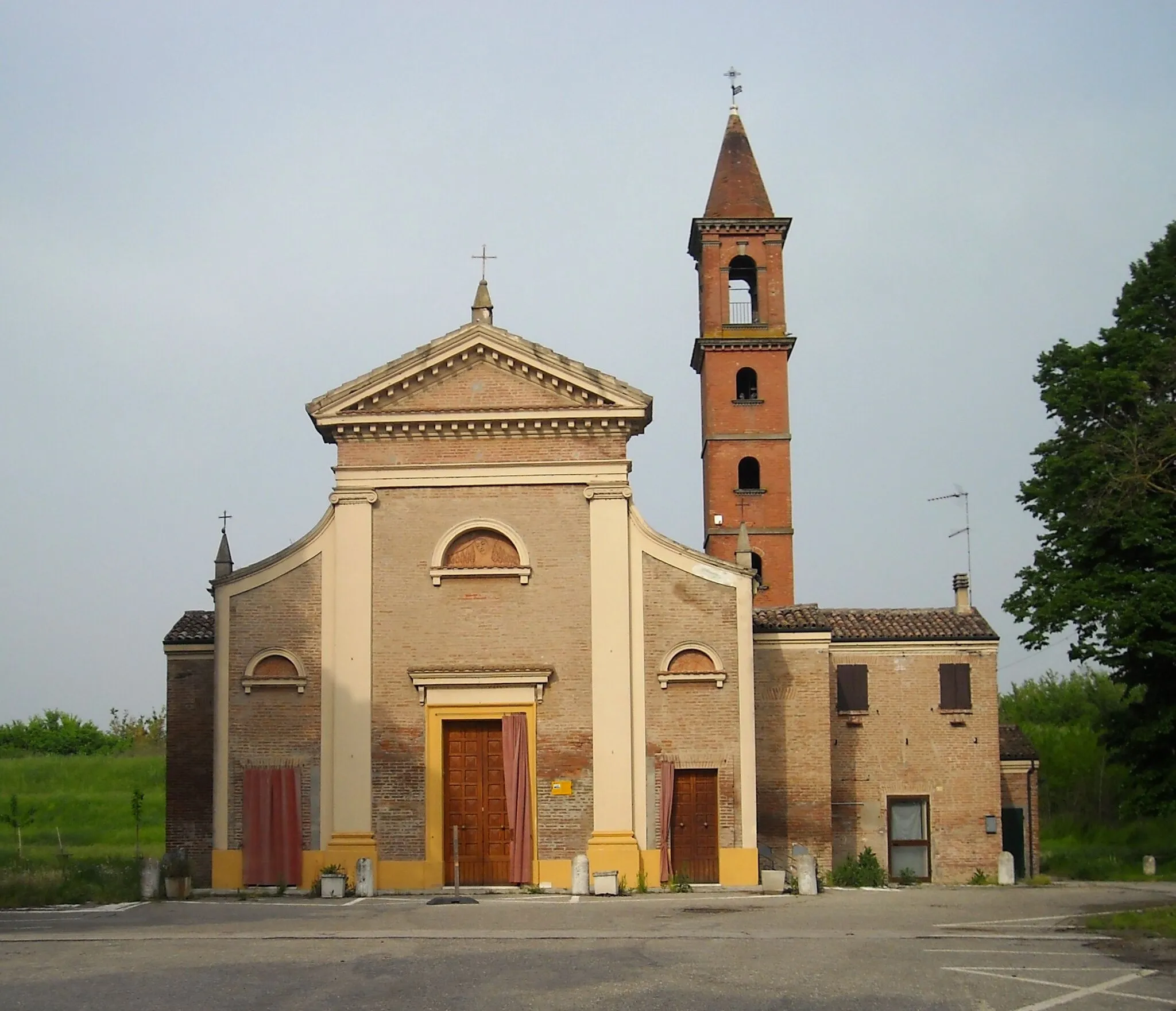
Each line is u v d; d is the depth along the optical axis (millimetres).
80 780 77000
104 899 34188
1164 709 44781
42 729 98875
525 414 38688
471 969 21000
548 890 37188
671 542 38875
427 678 37938
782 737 44156
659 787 37906
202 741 41062
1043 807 76562
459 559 38875
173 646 41406
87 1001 18641
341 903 33656
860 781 47719
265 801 37781
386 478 38938
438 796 37812
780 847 43688
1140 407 44469
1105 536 43875
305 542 38781
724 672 38312
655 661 38469
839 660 48312
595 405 38812
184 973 20703
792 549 59500
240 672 38344
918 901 34250
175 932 25922
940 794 47688
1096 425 45281
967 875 47250
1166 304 47219
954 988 19500
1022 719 89812
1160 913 28156
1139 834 71625
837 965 21359
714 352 60781
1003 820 50562
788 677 44406
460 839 37969
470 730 38500
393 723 38094
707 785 38375
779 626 44531
